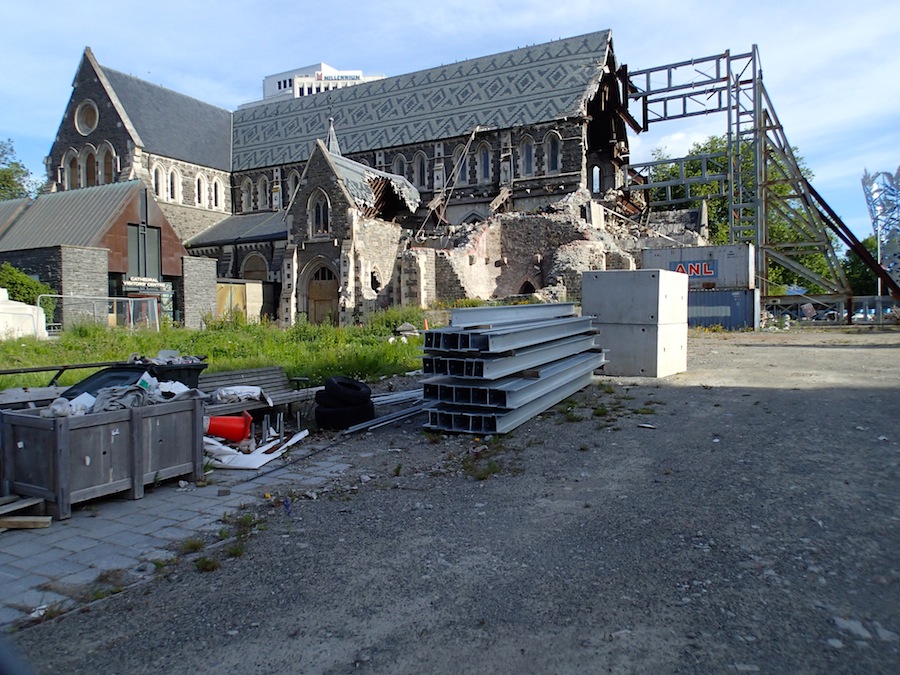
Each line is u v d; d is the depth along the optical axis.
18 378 14.44
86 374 15.11
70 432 6.54
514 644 4.00
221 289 42.94
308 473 8.22
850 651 3.76
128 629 4.34
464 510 6.54
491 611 4.43
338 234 41.94
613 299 14.91
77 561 5.50
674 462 7.78
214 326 28.41
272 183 56.47
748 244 31.25
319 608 4.57
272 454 9.07
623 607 4.39
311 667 3.84
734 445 8.37
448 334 9.53
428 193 50.56
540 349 10.98
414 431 10.31
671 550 5.28
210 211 56.16
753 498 6.38
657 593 4.57
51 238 34.88
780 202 45.66
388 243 44.59
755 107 40.75
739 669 3.63
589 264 36.12
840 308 39.41
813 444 8.23
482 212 47.88
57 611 4.59
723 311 31.58
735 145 52.56
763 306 39.31
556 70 48.97
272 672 3.80
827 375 14.20
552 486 7.17
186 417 7.78
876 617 4.12
